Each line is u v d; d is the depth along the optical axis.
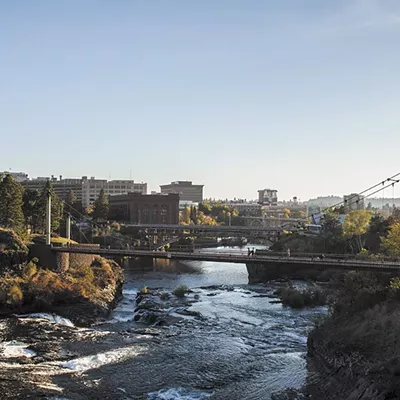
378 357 50.69
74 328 79.81
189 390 53.25
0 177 163.38
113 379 56.12
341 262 81.69
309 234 194.38
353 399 46.50
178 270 176.50
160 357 64.38
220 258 98.69
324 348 59.84
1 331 74.12
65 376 56.47
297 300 98.75
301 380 55.75
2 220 138.62
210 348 68.62
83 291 98.19
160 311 93.06
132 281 144.00
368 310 64.25
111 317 91.81
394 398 42.69
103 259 130.50
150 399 50.78
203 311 93.75
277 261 92.12
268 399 50.53
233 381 55.91
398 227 93.06
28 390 51.41
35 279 99.06
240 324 83.38
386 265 76.69
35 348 66.50
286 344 70.88
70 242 132.00
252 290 122.12
